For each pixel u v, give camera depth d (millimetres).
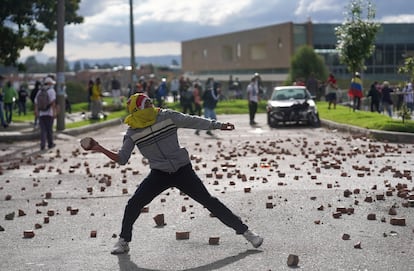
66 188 11984
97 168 14688
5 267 6898
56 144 20891
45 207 10273
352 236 7773
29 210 10078
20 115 37312
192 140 21297
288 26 78188
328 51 78000
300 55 58344
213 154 17031
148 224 8766
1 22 29750
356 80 30031
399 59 77812
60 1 24625
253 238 7309
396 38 77688
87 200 10727
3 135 22172
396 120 22531
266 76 83562
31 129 25703
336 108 34125
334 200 9984
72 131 24469
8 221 9281
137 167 14758
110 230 8547
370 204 9609
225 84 96125
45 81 19297
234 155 16422
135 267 6770
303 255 6996
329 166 13695
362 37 31266
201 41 102875
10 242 8023
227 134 23625
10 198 11062
